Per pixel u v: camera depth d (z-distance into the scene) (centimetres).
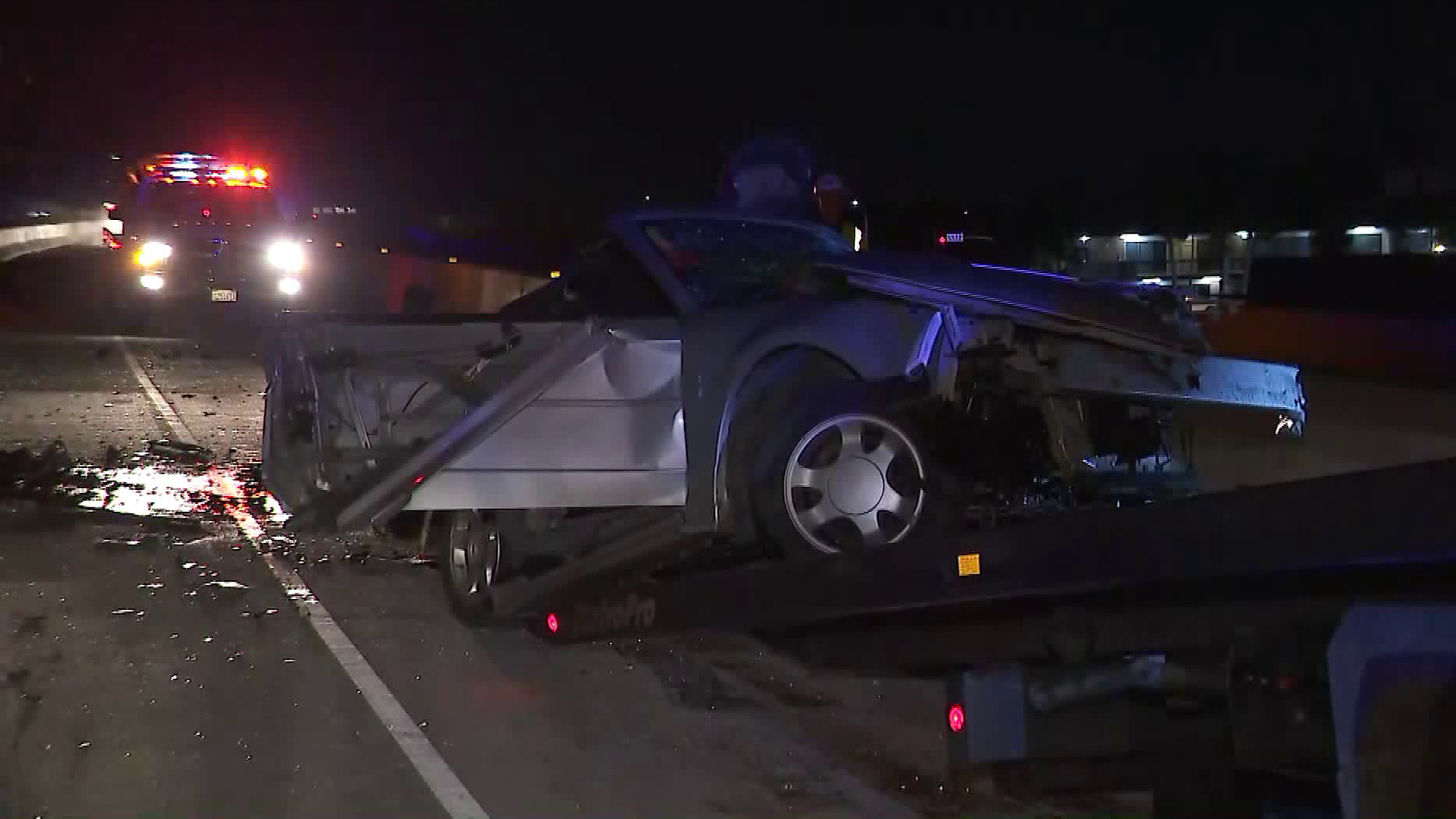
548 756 587
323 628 755
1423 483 372
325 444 704
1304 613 416
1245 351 1280
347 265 2548
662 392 691
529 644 740
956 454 656
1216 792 452
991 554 494
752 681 689
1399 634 379
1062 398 668
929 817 534
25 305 2714
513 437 677
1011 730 486
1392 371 1080
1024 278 674
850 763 587
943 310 670
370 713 632
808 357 696
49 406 1472
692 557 719
